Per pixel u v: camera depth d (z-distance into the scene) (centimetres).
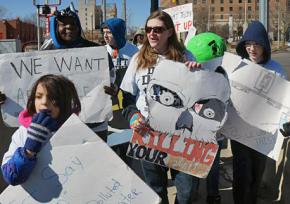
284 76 448
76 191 266
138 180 270
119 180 270
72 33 445
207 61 398
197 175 331
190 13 902
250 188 445
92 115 409
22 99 404
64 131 264
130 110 364
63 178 265
